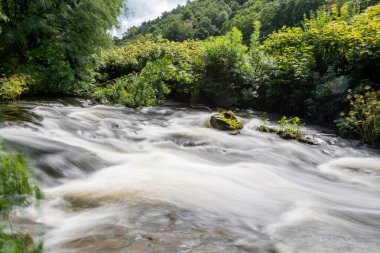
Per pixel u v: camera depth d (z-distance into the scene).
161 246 2.59
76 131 6.95
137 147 6.52
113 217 3.15
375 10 11.12
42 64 12.43
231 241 2.81
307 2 46.88
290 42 12.34
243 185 4.72
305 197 4.40
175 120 9.77
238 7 103.44
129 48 17.61
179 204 3.63
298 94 10.59
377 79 9.42
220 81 12.28
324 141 7.96
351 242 3.03
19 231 2.22
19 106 8.58
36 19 11.62
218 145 7.16
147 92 11.82
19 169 2.45
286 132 8.16
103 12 13.12
